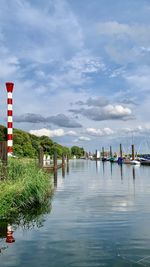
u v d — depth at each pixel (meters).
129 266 9.44
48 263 9.72
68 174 53.59
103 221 15.66
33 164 27.45
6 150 23.14
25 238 12.62
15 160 26.05
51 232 13.57
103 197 24.72
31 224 15.30
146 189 30.05
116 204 21.08
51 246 11.47
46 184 23.86
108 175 50.56
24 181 21.33
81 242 11.94
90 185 34.34
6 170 22.73
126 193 27.12
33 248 11.24
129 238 12.44
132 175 50.12
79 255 10.44
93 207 19.98
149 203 21.36
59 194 26.69
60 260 9.98
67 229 14.05
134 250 10.93
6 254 10.60
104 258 10.15
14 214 18.11
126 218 16.33
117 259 10.03
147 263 9.69
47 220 16.16
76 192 28.06
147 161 95.38
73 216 17.09
